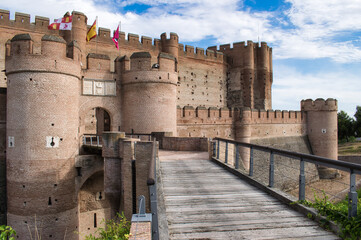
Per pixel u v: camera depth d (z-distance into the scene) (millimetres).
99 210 24344
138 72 24672
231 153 21453
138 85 24719
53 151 19688
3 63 28203
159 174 9461
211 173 12414
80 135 23531
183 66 42719
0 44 28047
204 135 33875
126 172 15055
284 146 43688
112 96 25297
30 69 19234
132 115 24828
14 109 19594
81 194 23328
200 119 33562
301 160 7770
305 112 48219
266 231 6348
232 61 50000
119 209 16953
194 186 10289
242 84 48906
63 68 20109
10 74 19938
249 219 7074
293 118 45906
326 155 46375
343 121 78188
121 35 35781
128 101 25125
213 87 46906
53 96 19750
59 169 19859
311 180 43594
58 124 19906
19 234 19125
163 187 10148
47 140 19500
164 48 39812
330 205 6973
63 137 20172
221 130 35906
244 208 7895
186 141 20188
